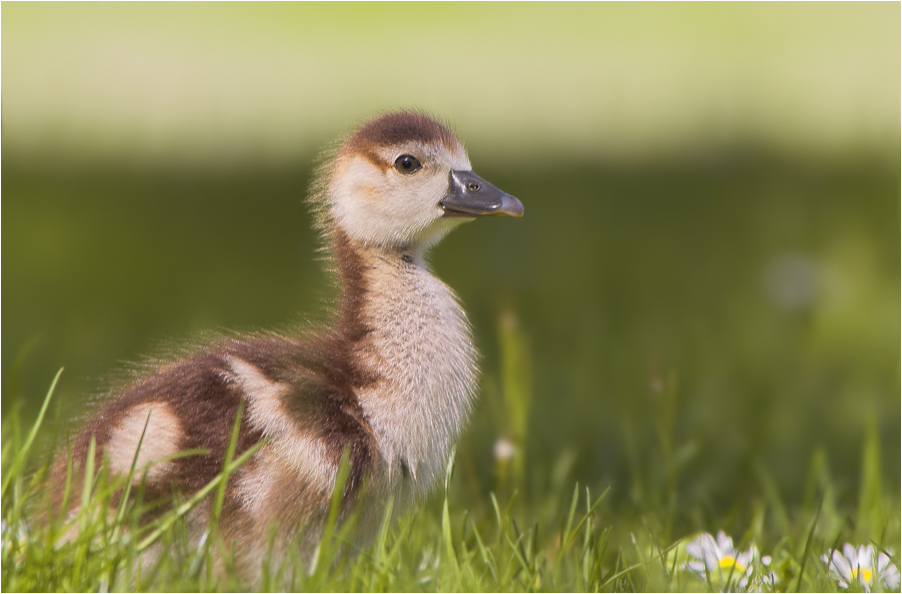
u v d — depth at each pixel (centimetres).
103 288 1806
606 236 2138
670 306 1709
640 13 4900
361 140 852
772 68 3931
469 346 815
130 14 4541
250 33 4431
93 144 2950
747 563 757
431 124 863
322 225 885
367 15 4812
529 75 3897
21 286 1795
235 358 752
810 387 1370
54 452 783
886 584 738
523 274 1891
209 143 2992
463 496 999
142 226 2217
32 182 2539
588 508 782
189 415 720
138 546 656
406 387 749
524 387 1034
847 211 2138
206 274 1895
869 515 878
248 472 698
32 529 707
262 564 665
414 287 793
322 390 719
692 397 1279
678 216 2281
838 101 3431
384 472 729
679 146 2983
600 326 1589
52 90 3425
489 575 751
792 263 1878
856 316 1591
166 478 704
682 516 969
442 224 856
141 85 3556
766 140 3000
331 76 3812
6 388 1345
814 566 740
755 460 1061
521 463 953
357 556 730
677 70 3956
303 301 1730
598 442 1152
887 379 1407
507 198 841
